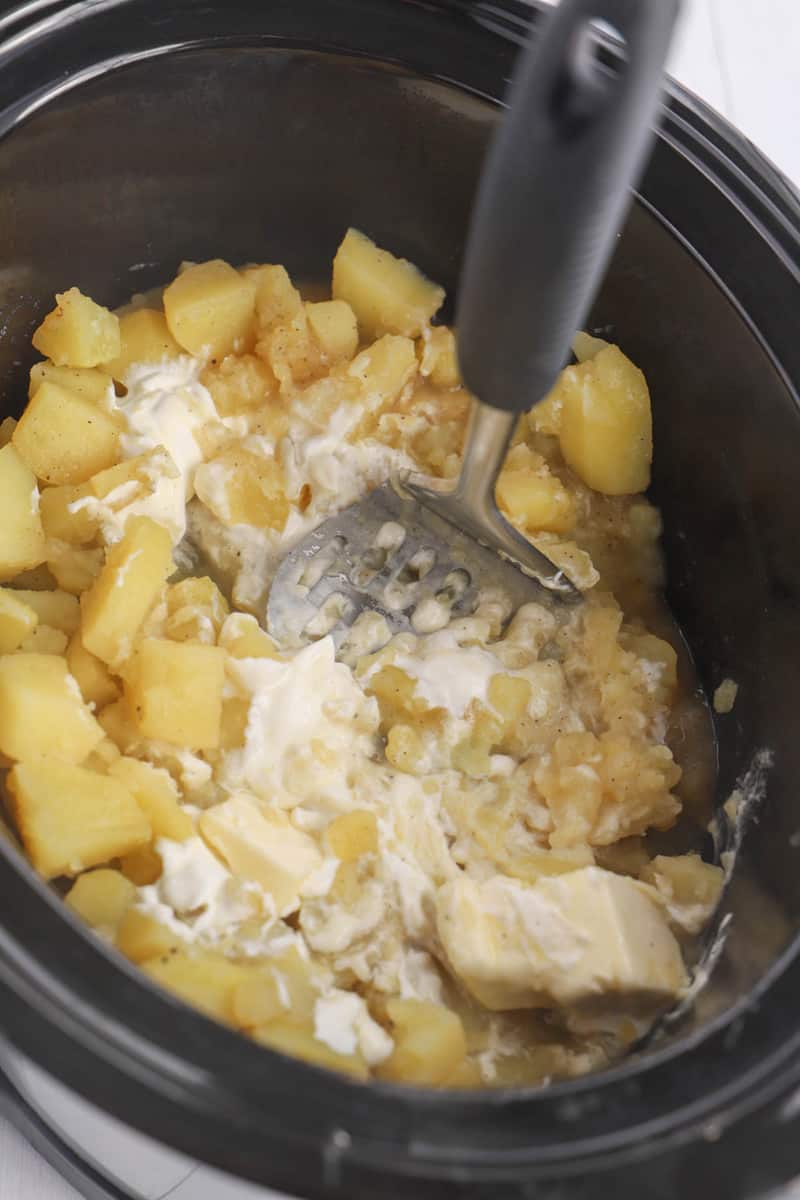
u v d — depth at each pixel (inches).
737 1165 16.6
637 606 24.5
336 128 23.2
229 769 21.5
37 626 21.6
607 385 23.5
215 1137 16.2
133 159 22.7
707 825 23.0
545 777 22.1
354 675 22.5
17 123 20.9
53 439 22.6
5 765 20.7
